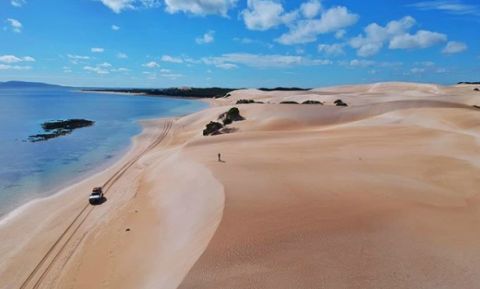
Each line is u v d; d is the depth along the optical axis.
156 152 44.12
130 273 15.61
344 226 14.63
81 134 63.38
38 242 19.83
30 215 24.14
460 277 11.55
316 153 30.19
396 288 11.03
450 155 27.52
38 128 70.81
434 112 49.84
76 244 19.33
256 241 13.54
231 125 57.38
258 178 21.64
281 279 11.42
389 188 19.61
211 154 31.53
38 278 16.28
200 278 11.60
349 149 31.45
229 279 11.48
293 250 12.94
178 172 27.72
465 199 18.33
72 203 26.11
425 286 11.13
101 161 41.69
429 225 14.97
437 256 12.69
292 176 22.12
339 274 11.63
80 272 16.55
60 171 37.03
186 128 67.44
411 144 32.62
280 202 17.20
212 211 17.31
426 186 20.31
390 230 14.41
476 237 14.05
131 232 19.94
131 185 29.77
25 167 38.78
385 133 39.72
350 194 18.47
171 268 13.66
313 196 18.11
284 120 57.62
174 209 20.97
